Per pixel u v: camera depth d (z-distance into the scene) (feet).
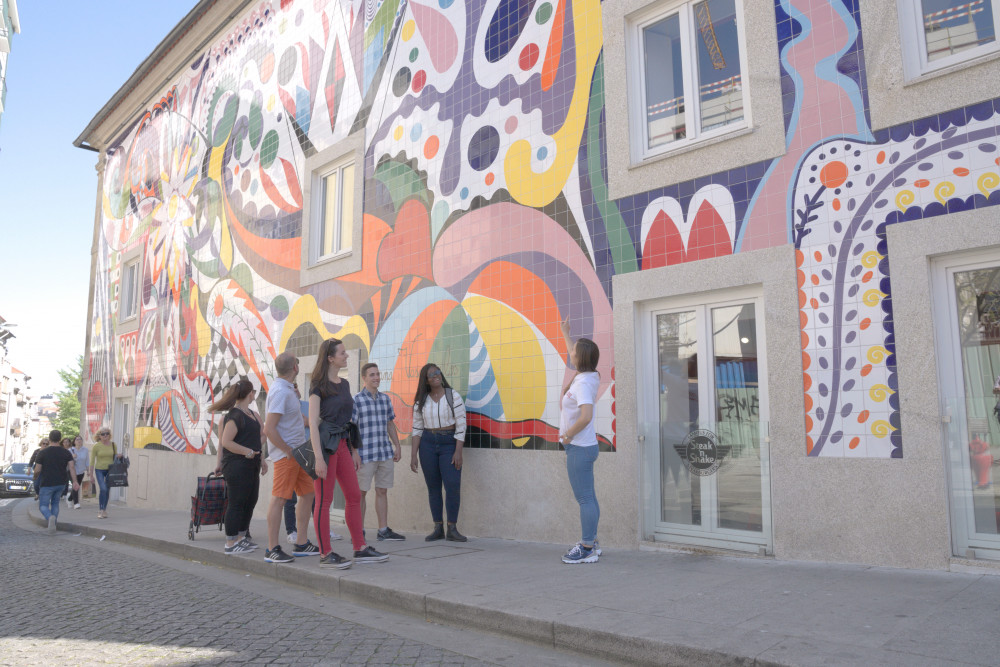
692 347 21.25
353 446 20.68
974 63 16.37
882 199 17.51
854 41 18.38
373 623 15.55
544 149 25.54
